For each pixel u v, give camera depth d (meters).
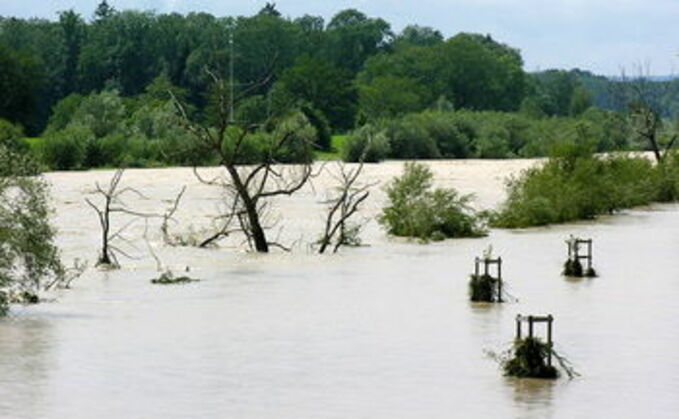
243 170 76.75
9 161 38.56
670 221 75.31
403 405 26.97
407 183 64.25
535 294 43.44
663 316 38.75
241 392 28.00
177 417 25.75
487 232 65.12
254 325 36.59
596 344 34.03
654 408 26.95
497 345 33.69
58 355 31.73
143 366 30.58
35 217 38.41
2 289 41.28
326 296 42.53
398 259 53.72
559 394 28.12
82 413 25.95
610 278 47.91
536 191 73.38
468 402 27.25
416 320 37.69
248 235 56.44
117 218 71.19
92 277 46.66
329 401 27.23
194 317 37.88
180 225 67.38
